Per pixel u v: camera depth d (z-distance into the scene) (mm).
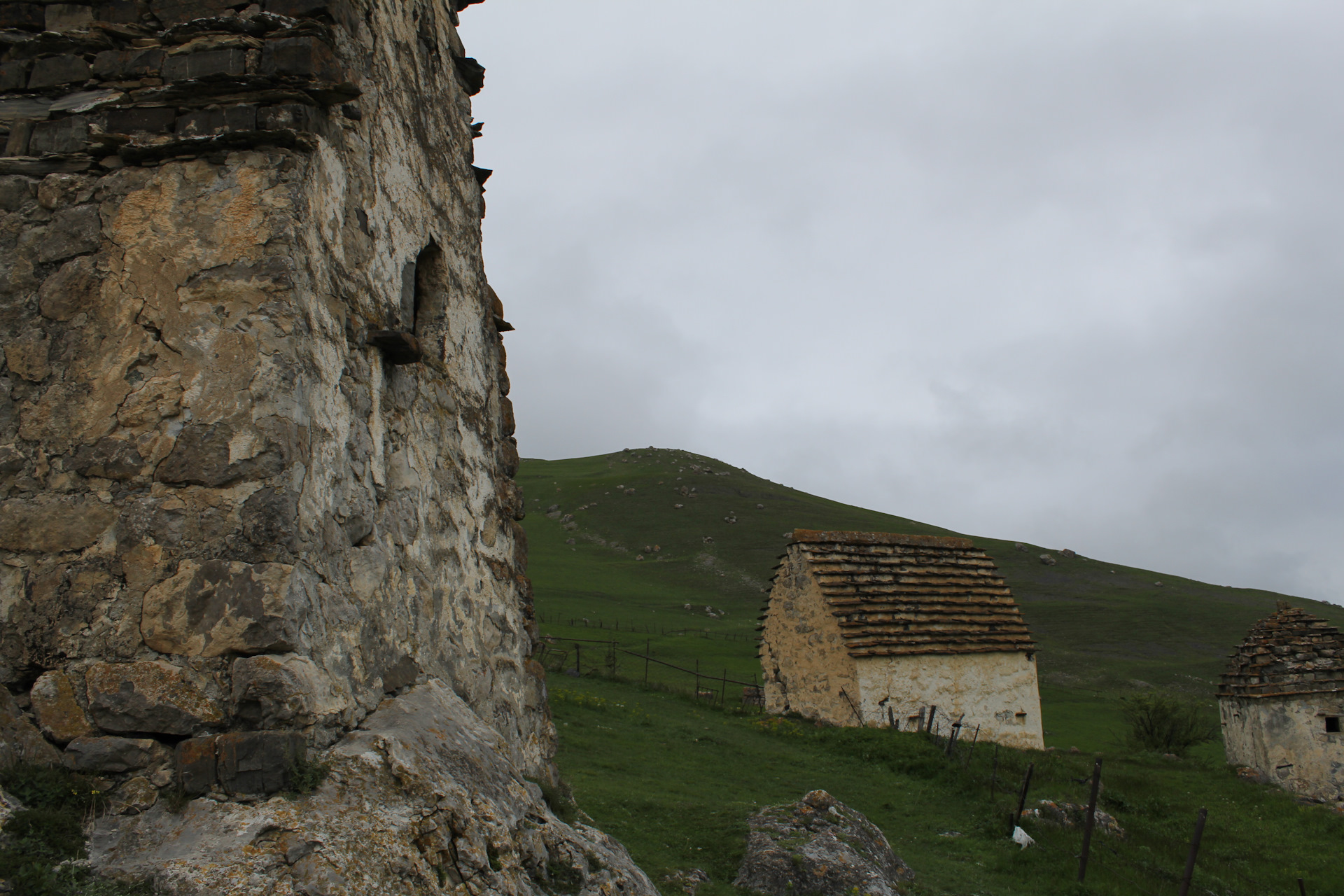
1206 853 13766
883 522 95875
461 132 7805
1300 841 14953
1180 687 47500
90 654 4262
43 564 4379
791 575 23906
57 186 4766
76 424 4512
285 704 4102
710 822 9922
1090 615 64938
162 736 4141
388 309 5902
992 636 23375
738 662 42375
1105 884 10312
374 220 5773
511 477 8102
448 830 4359
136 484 4422
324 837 3799
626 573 73812
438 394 6648
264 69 4812
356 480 5152
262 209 4637
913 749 16609
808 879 8531
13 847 3641
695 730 17703
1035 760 18094
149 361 4539
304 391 4578
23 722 4207
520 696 7418
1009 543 91125
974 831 12383
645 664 36531
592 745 14758
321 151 4969
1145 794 17312
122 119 4809
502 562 7535
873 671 21344
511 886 4484
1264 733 20656
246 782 3977
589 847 5645
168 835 3838
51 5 5129
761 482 113188
